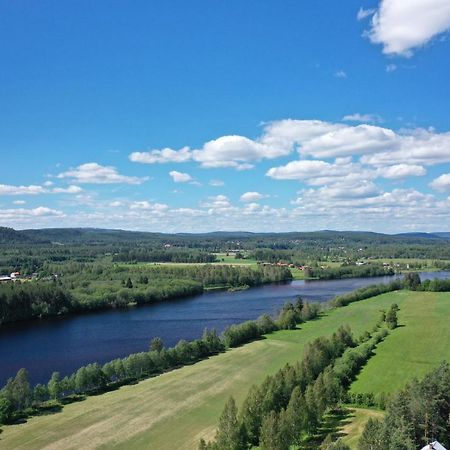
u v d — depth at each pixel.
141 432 94.00
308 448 80.75
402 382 110.00
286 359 144.00
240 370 133.88
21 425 98.88
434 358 130.25
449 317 190.75
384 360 129.25
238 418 81.81
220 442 76.12
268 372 131.50
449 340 150.88
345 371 113.94
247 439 80.00
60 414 104.31
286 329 187.62
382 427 70.94
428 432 72.81
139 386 122.31
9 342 177.62
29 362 149.12
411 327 173.25
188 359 146.62
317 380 91.00
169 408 106.12
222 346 160.88
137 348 165.12
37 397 109.25
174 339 178.25
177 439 90.38
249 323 175.88
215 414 102.19
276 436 73.44
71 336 186.38
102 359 151.75
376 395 99.88
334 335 138.50
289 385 91.25
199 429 94.44
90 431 95.06
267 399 84.88
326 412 96.50
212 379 126.19
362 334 158.12
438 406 74.25
